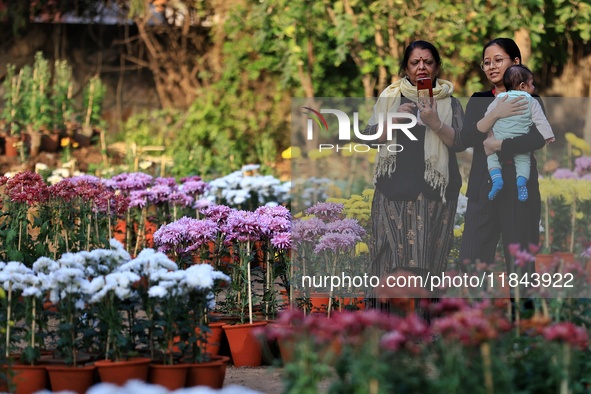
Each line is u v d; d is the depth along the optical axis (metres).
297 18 16.38
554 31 17.20
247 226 8.73
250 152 19.27
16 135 17.02
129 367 6.79
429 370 6.05
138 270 7.32
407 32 15.73
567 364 5.52
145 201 11.95
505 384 5.38
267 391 7.28
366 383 5.12
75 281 6.95
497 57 8.38
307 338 5.43
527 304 7.68
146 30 20.58
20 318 7.27
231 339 8.43
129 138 19.03
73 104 18.48
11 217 10.48
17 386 6.87
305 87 17.47
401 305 6.56
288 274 9.02
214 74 19.92
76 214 10.84
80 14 20.84
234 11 18.81
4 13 20.25
